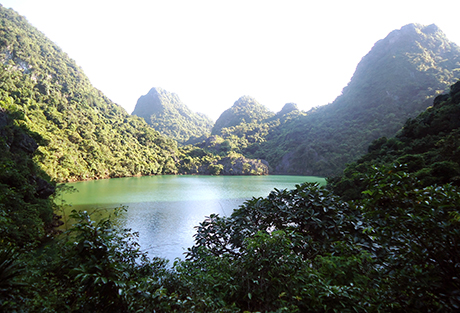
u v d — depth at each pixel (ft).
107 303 7.91
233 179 278.46
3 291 7.43
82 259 8.43
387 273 8.86
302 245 12.67
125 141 321.73
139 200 106.11
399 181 8.34
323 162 332.19
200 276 9.99
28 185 42.86
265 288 9.58
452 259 7.22
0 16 356.59
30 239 23.34
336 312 7.69
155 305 7.82
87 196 114.32
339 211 13.69
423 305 7.45
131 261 11.98
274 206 15.08
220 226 15.03
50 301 8.47
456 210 7.25
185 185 193.16
